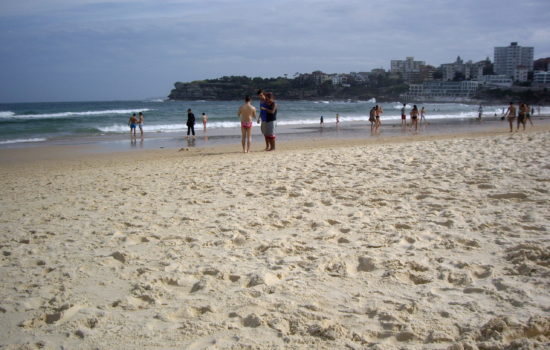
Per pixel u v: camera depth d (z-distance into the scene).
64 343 2.74
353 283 3.49
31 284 3.80
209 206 6.53
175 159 15.24
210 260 4.19
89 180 10.55
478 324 2.72
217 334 2.77
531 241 4.16
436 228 4.82
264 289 3.41
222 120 45.28
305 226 5.21
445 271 3.59
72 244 4.96
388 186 7.24
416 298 3.15
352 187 7.32
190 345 2.64
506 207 5.53
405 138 23.17
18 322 3.08
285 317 2.94
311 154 12.86
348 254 4.14
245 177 9.02
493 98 184.75
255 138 25.83
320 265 3.88
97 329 2.90
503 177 7.41
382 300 3.15
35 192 9.19
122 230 5.46
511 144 12.68
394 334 2.66
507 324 2.62
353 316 2.93
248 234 4.98
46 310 3.25
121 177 10.59
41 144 24.36
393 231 4.80
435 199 6.19
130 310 3.20
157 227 5.48
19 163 16.94
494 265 3.68
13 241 5.21
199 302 3.26
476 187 6.80
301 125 38.44
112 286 3.68
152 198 7.44
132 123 26.36
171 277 3.78
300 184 7.86
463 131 28.98
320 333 2.71
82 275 3.96
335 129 33.19
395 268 3.72
